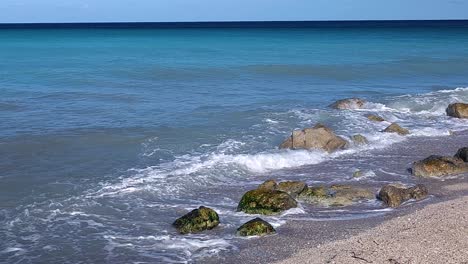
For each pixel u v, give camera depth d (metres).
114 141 28.23
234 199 20.58
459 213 17.50
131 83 49.31
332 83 51.47
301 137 27.33
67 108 36.56
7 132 29.45
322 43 114.12
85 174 23.12
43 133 29.39
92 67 62.19
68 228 17.70
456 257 14.23
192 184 22.14
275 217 18.39
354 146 27.97
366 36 145.50
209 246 16.27
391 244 15.33
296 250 15.78
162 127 31.28
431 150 27.86
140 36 149.50
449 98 40.81
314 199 19.91
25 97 40.38
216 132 30.39
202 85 48.44
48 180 22.27
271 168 24.64
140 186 21.64
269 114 35.06
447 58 75.56
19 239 16.88
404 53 85.50
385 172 24.03
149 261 15.45
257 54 83.25
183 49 94.88
